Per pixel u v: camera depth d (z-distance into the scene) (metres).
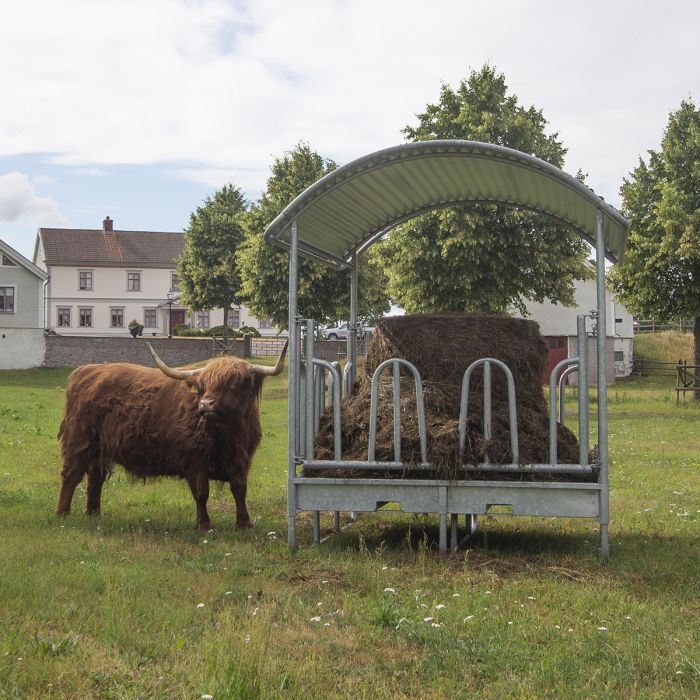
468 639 5.22
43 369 48.59
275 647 4.95
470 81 30.09
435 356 8.18
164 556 7.42
